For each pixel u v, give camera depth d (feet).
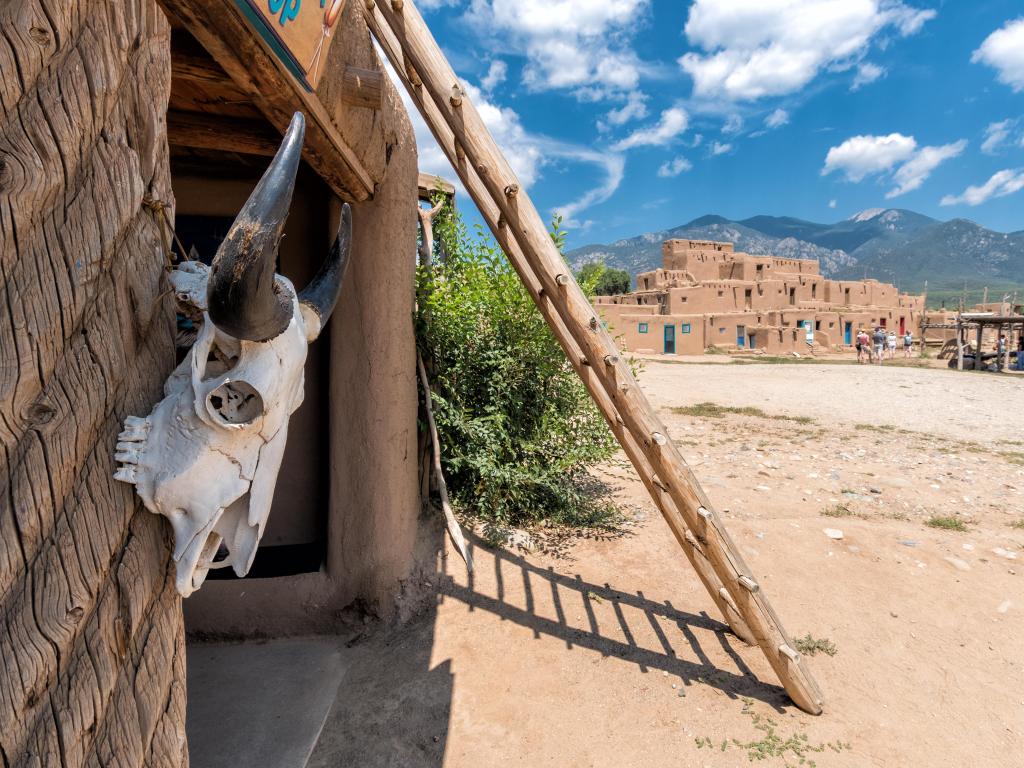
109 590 4.09
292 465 13.94
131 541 4.33
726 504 18.84
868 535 16.31
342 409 12.36
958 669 10.81
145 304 4.48
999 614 12.60
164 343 4.82
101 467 4.07
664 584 13.60
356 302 12.17
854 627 12.09
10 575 3.45
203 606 11.76
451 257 18.10
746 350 99.55
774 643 9.51
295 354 4.82
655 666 10.76
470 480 16.25
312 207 13.60
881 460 24.67
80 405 3.85
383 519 12.17
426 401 14.84
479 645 11.29
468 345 16.40
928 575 14.21
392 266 12.21
